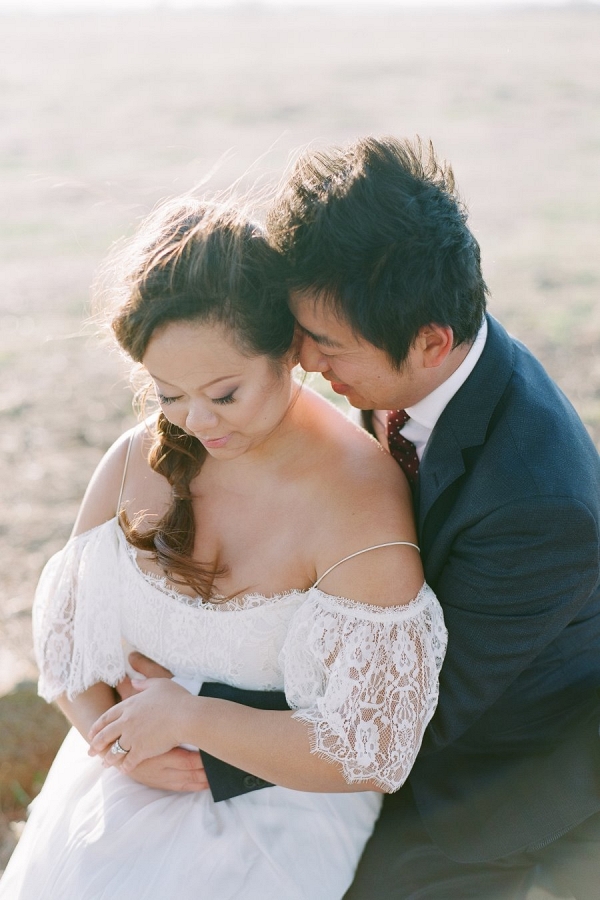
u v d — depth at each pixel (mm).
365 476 1653
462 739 1843
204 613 1676
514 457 1625
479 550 1640
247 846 1652
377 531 1598
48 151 12961
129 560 1762
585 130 13016
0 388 5793
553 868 1751
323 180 1512
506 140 12516
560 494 1591
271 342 1495
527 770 1788
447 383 1672
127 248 1536
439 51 22047
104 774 1801
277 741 1592
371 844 1808
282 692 1718
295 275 1487
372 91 16859
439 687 1703
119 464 1840
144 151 12516
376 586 1582
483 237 8484
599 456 1793
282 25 32281
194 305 1417
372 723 1569
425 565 1714
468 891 1738
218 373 1475
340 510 1619
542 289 7102
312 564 1627
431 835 1769
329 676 1591
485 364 1683
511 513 1597
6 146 13383
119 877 1619
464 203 1624
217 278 1417
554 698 1803
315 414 1728
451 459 1668
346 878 1740
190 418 1523
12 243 8828
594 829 1758
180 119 14992
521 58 20016
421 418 1731
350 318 1499
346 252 1463
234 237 1449
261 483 1680
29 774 2547
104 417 5391
